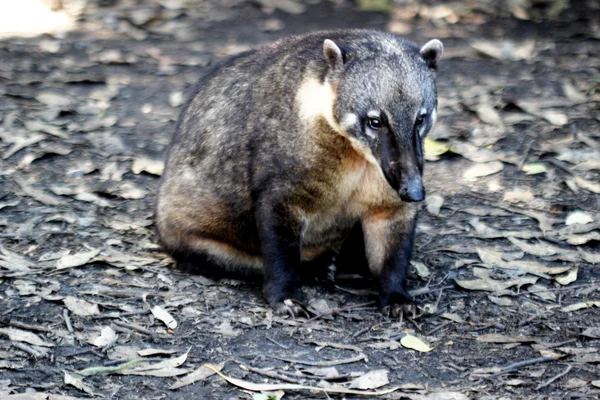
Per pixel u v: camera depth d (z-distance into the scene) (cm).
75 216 1075
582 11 1806
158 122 1351
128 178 1189
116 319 858
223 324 856
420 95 832
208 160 953
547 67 1541
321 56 891
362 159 879
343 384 760
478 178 1194
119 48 1628
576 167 1212
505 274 973
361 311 902
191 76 1513
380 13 1819
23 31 1689
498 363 802
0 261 955
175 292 921
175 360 786
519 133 1305
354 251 1002
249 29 1736
